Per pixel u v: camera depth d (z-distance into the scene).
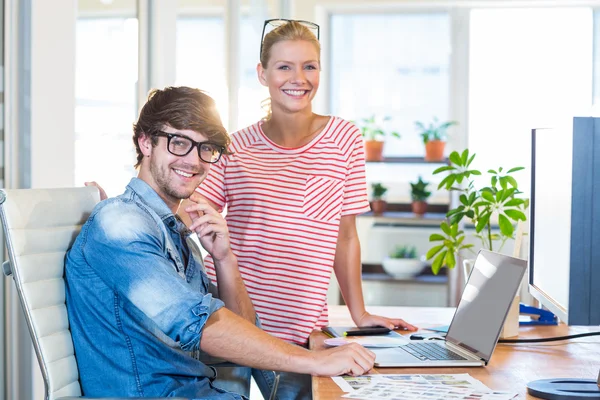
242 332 1.60
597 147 1.44
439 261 2.94
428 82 5.53
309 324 2.20
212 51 3.76
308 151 2.24
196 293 1.53
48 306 1.54
